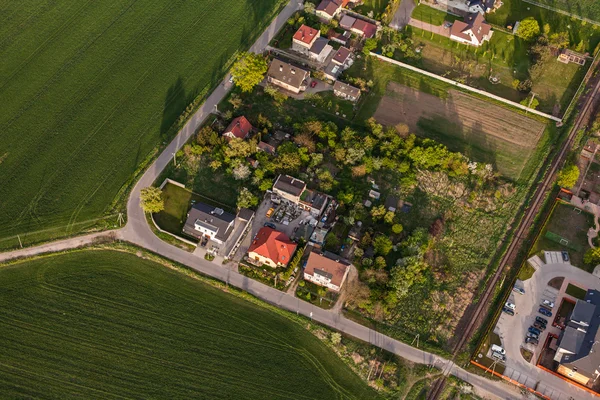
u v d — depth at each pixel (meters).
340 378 132.50
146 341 135.00
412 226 157.00
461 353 136.75
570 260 152.50
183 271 146.25
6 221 152.00
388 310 141.75
